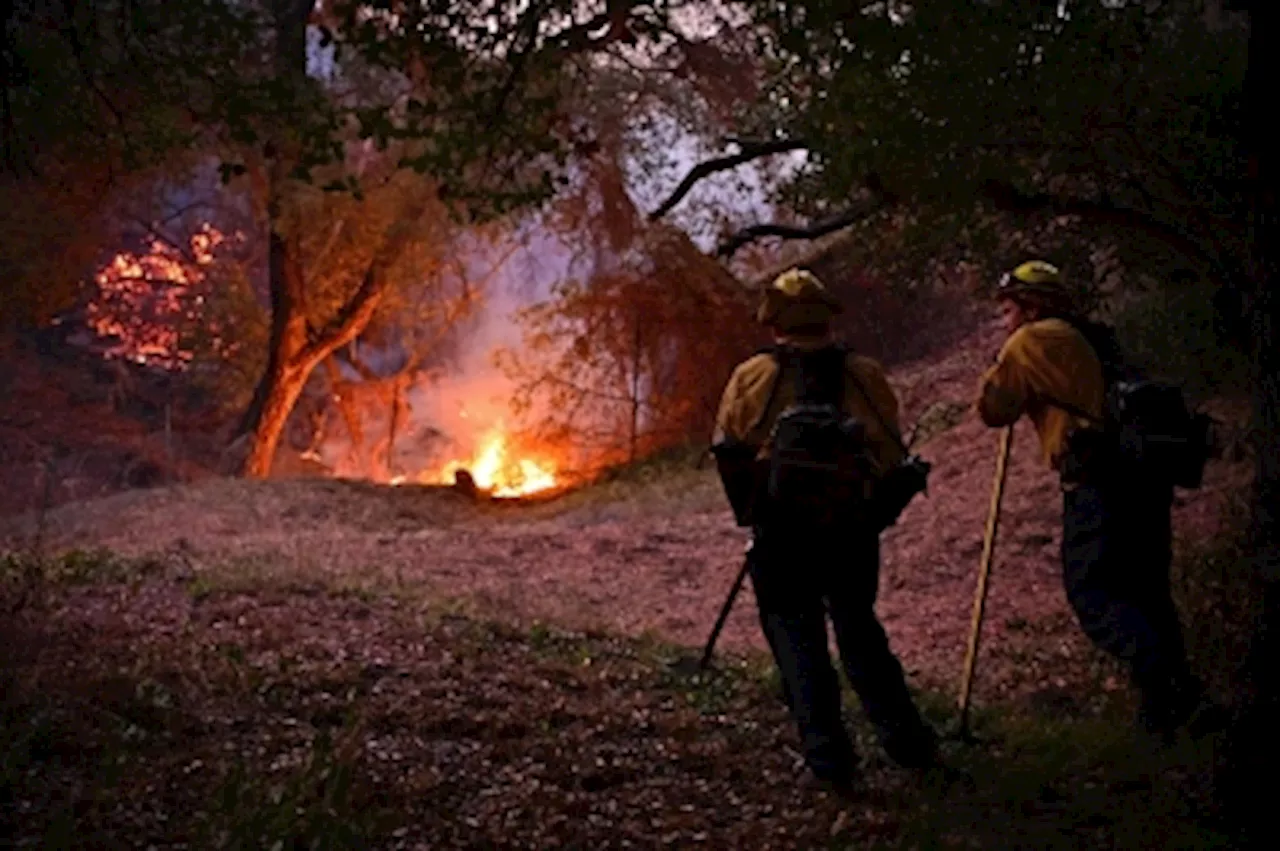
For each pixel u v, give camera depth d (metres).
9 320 21.59
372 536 12.62
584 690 6.35
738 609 9.73
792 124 7.57
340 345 25.97
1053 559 10.10
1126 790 4.92
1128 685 6.75
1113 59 6.76
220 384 30.09
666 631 8.80
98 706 5.08
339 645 6.61
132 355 34.06
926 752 5.14
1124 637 5.45
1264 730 4.25
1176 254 8.44
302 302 25.17
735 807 4.83
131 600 7.32
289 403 25.94
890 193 7.21
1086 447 5.60
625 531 12.80
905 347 20.83
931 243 7.93
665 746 5.47
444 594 8.74
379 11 6.62
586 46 7.02
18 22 7.20
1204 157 7.30
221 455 28.75
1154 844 4.32
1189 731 5.30
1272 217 4.28
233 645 6.31
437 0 6.48
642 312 22.14
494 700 5.92
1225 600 7.20
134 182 21.86
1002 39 6.38
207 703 5.42
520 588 9.88
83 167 10.37
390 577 9.44
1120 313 12.05
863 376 5.10
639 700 6.21
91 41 7.33
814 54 6.47
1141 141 7.39
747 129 8.44
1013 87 6.56
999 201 7.41
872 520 5.01
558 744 5.36
